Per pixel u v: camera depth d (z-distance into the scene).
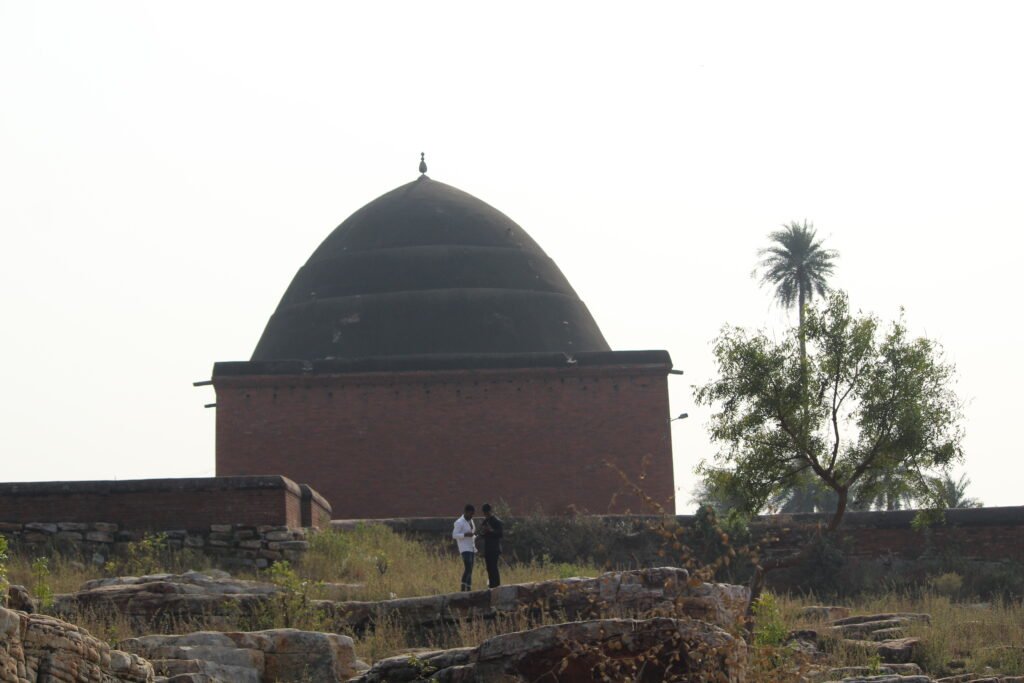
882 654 20.39
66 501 29.16
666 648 12.58
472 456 41.62
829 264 63.97
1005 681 18.73
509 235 47.12
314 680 15.65
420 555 31.12
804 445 24.48
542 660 12.95
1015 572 32.69
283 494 29.36
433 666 14.25
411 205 47.44
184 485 29.38
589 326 46.22
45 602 17.50
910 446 24.53
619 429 41.75
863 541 33.62
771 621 19.55
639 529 33.69
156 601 20.66
